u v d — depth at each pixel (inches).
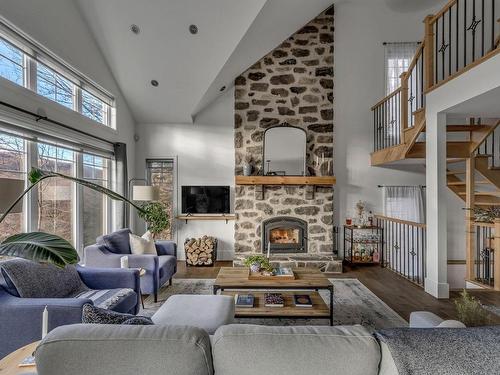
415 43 210.5
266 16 159.6
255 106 207.6
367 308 125.3
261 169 206.1
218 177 217.2
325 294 143.3
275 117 207.5
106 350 36.9
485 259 166.7
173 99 193.9
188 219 213.5
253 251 202.5
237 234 203.6
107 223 175.3
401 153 169.5
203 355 37.2
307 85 207.6
